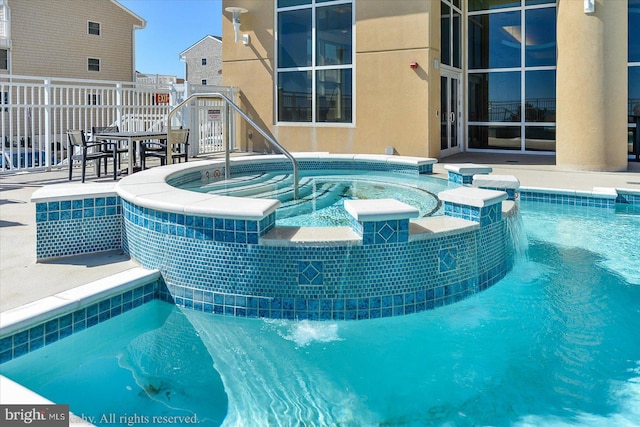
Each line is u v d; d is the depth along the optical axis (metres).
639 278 4.30
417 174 8.09
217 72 49.31
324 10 11.26
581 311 3.66
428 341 3.20
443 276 3.65
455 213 4.08
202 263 3.53
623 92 8.85
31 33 20.41
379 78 10.73
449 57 11.62
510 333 3.31
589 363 2.95
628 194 6.98
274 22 11.91
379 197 6.12
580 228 5.96
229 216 3.39
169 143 6.73
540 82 11.84
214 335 3.26
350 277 3.40
